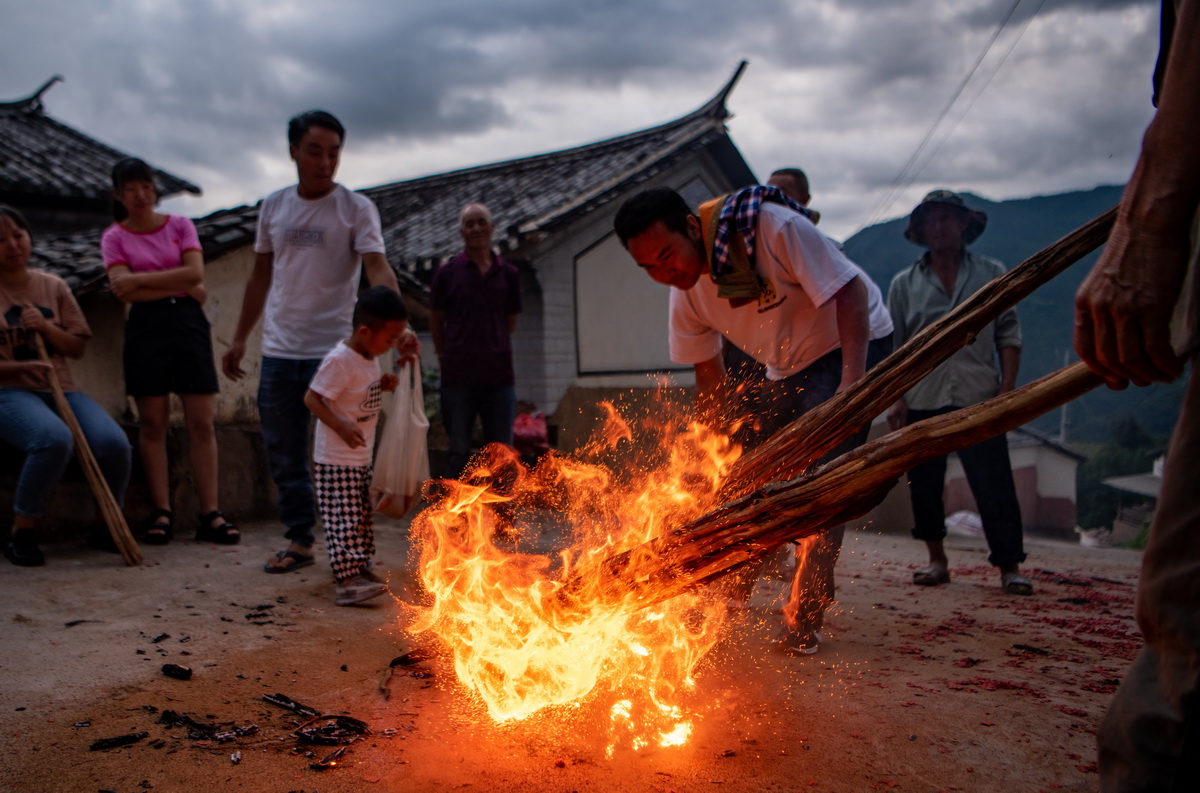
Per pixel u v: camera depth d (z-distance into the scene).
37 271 5.29
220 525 5.63
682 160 13.02
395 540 6.00
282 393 4.94
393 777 2.38
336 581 4.20
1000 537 5.07
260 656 3.38
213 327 7.25
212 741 2.58
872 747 2.64
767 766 2.50
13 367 4.94
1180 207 1.44
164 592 4.29
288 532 4.97
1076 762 2.55
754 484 2.86
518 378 11.65
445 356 6.75
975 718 2.88
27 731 2.61
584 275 11.91
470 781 2.37
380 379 4.45
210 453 5.64
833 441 2.70
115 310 6.74
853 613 4.39
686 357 4.11
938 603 4.71
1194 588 1.38
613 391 11.25
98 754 2.48
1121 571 6.25
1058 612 4.52
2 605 3.92
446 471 6.79
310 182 4.92
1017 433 22.31
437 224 13.60
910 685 3.20
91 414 5.23
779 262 3.50
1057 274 2.28
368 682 3.12
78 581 4.43
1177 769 1.37
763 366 4.36
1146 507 25.08
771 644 3.67
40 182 12.54
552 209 11.43
